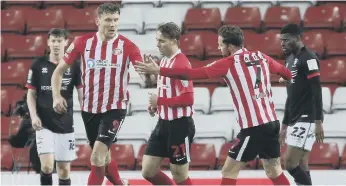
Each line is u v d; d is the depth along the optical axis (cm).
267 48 4316
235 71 2367
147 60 2280
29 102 2741
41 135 2756
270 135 2394
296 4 4744
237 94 2381
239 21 4559
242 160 2409
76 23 4619
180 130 2491
